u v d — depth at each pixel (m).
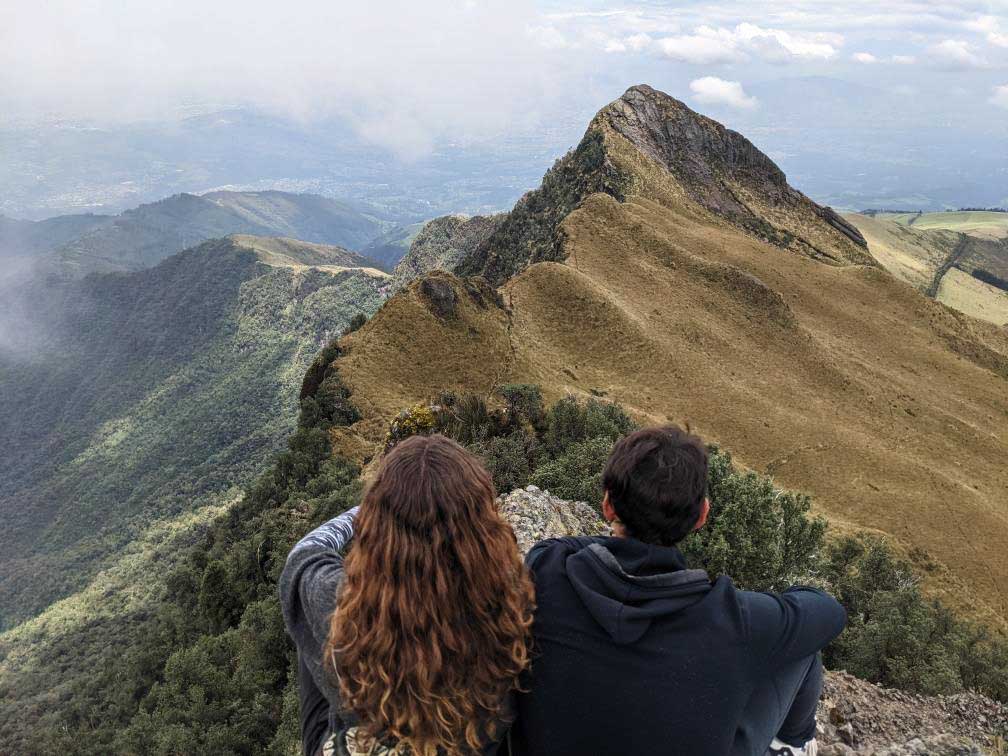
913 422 86.06
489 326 74.44
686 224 122.75
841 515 61.03
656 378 78.06
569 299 85.88
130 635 80.38
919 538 58.75
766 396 81.31
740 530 16.94
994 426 92.19
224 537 62.28
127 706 46.31
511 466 24.64
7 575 189.88
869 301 117.31
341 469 51.81
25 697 79.38
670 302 94.56
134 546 165.62
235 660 33.28
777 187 159.38
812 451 70.19
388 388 62.97
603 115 146.75
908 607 23.16
